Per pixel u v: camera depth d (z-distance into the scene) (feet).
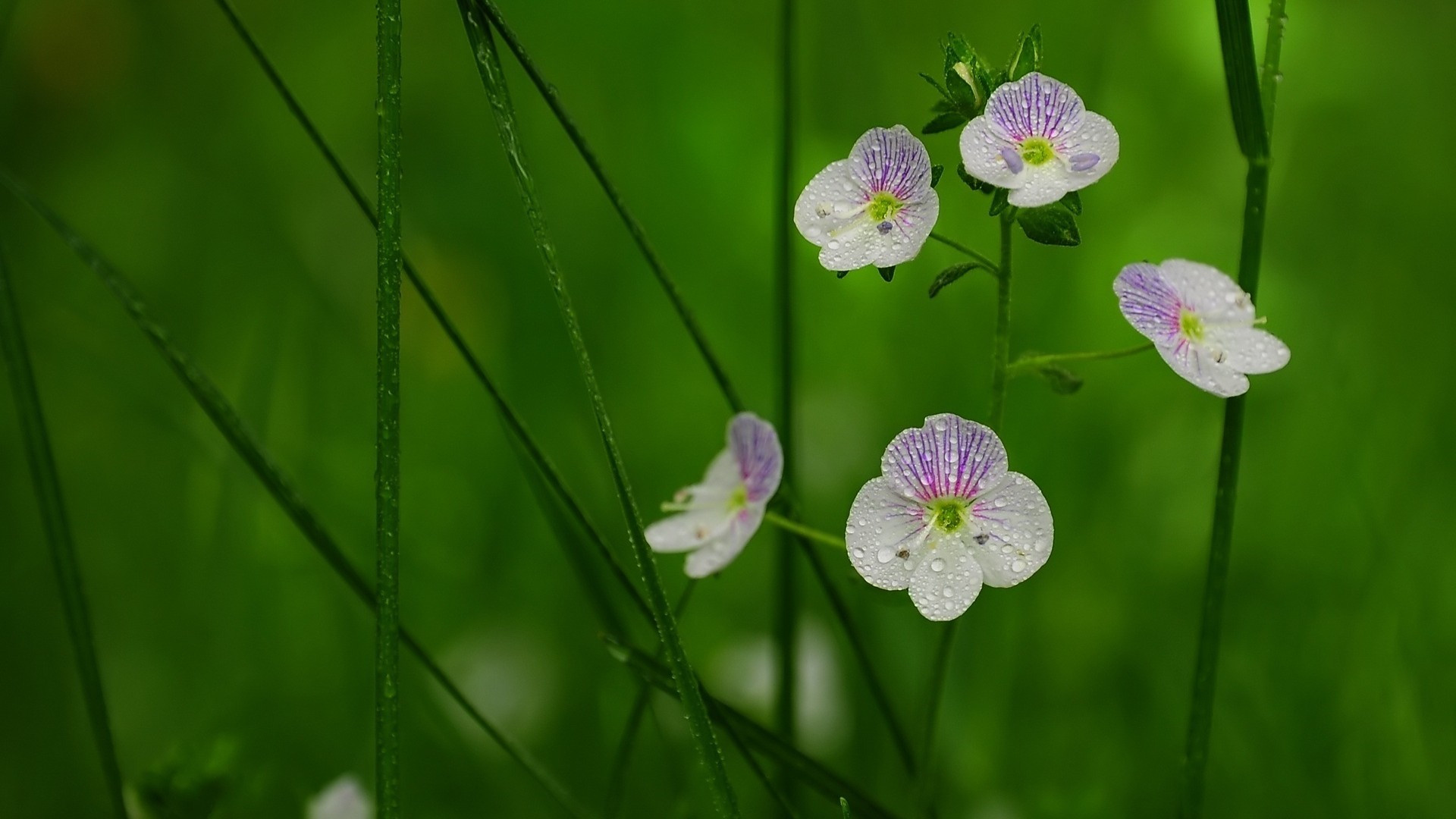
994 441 0.76
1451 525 0.99
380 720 0.76
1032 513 0.76
